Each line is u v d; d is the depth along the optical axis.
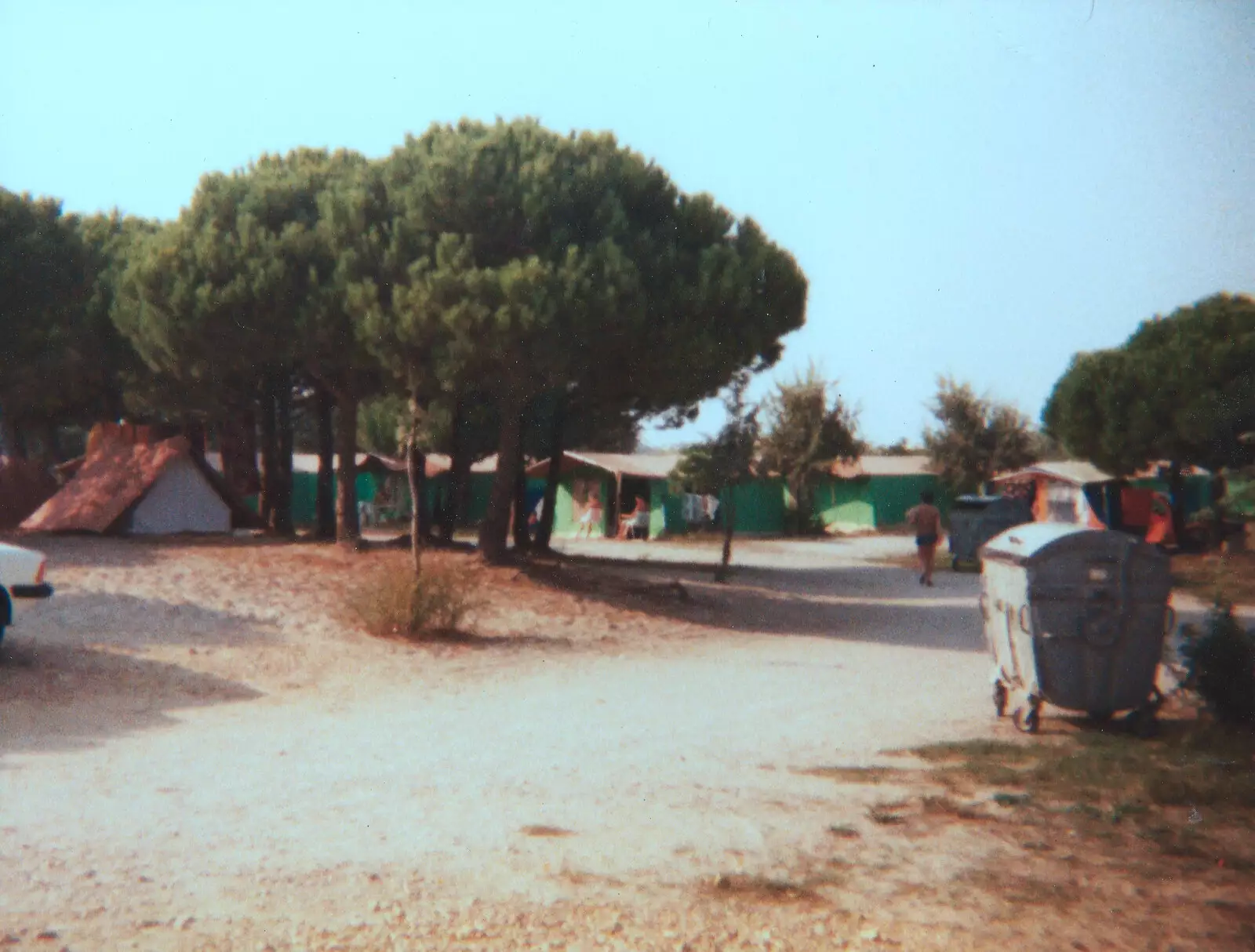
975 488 48.88
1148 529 32.50
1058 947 4.32
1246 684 8.73
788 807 6.51
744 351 19.41
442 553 21.58
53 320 27.16
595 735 8.92
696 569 25.83
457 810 6.36
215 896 4.75
